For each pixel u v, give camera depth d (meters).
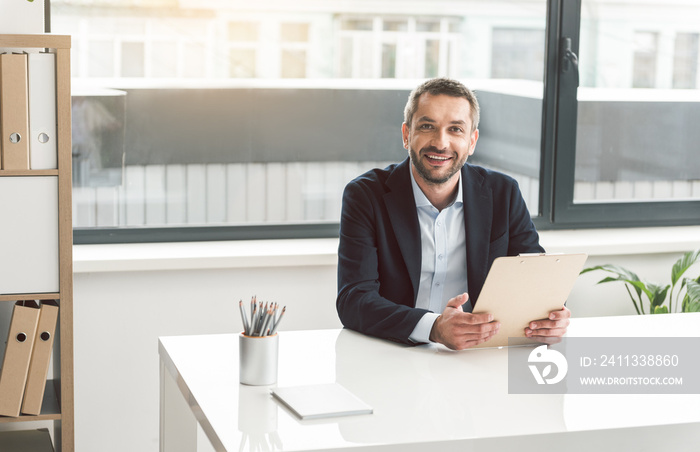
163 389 2.16
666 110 3.72
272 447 1.51
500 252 2.54
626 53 3.63
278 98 3.31
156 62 3.18
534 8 3.51
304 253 3.14
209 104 3.25
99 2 3.11
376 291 2.38
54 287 2.46
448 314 2.10
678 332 2.29
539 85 3.56
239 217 3.34
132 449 3.14
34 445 2.64
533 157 3.60
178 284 3.10
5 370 2.44
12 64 2.34
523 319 2.12
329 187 3.41
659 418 1.69
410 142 2.47
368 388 1.83
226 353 2.07
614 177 3.70
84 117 3.15
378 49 3.38
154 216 3.26
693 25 3.69
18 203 2.39
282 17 3.27
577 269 2.07
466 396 1.79
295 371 1.94
